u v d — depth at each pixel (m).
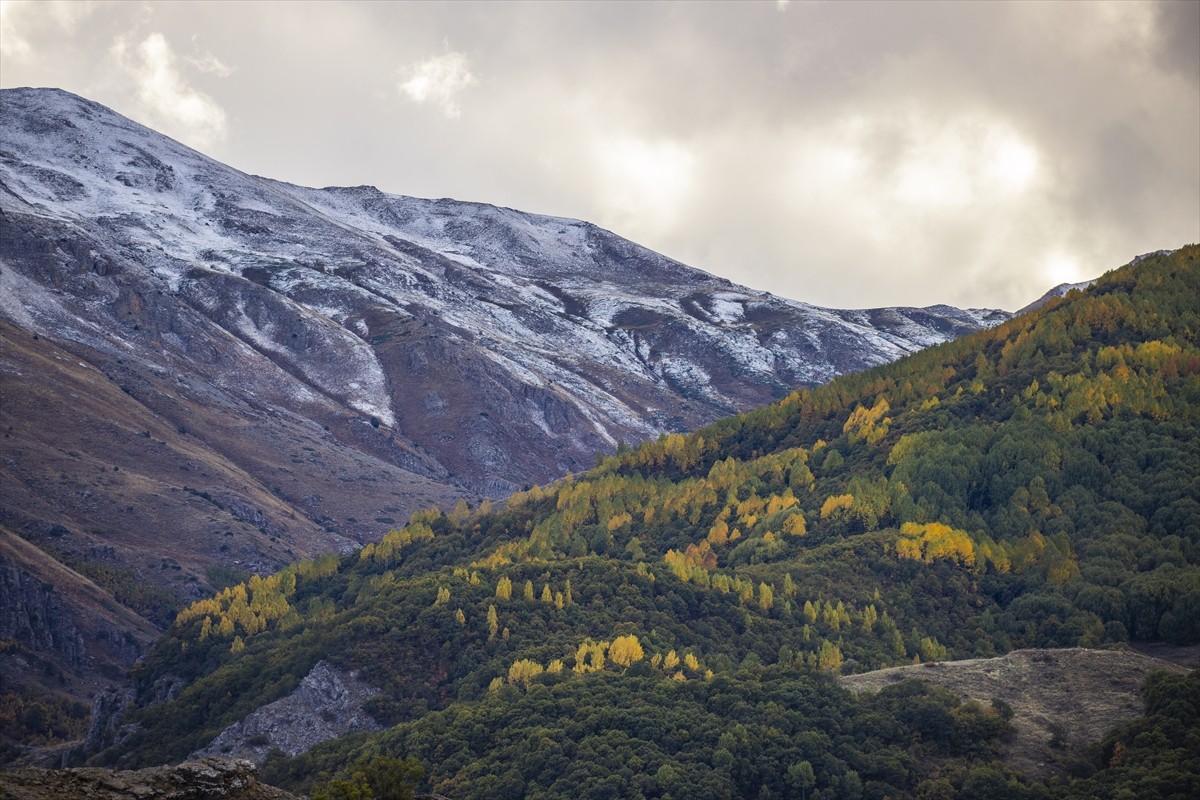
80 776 91.06
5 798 84.00
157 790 92.50
